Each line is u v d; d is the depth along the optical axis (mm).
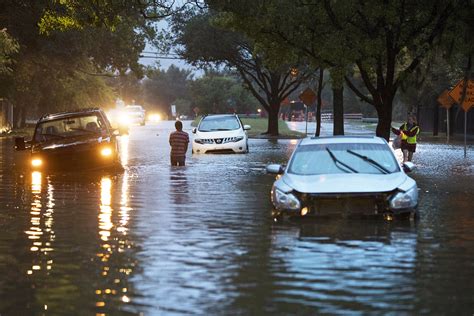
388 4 44375
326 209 21562
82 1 47312
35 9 77125
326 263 16078
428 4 45375
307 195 21484
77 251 17688
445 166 45031
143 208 25719
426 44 45500
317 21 47406
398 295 13258
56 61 93500
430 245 18219
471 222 22062
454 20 45625
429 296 13188
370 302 12766
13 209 25609
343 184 21531
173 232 20391
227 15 50594
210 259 16578
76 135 41719
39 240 19266
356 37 45750
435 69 84000
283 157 53781
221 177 37812
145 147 67938
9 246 18406
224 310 12312
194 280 14516
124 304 12758
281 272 15164
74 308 12562
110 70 101625
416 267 15641
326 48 45125
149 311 12297
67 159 40312
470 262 16156
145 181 35750
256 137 92312
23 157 55094
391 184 21594
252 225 21531
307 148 23812
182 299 13047
